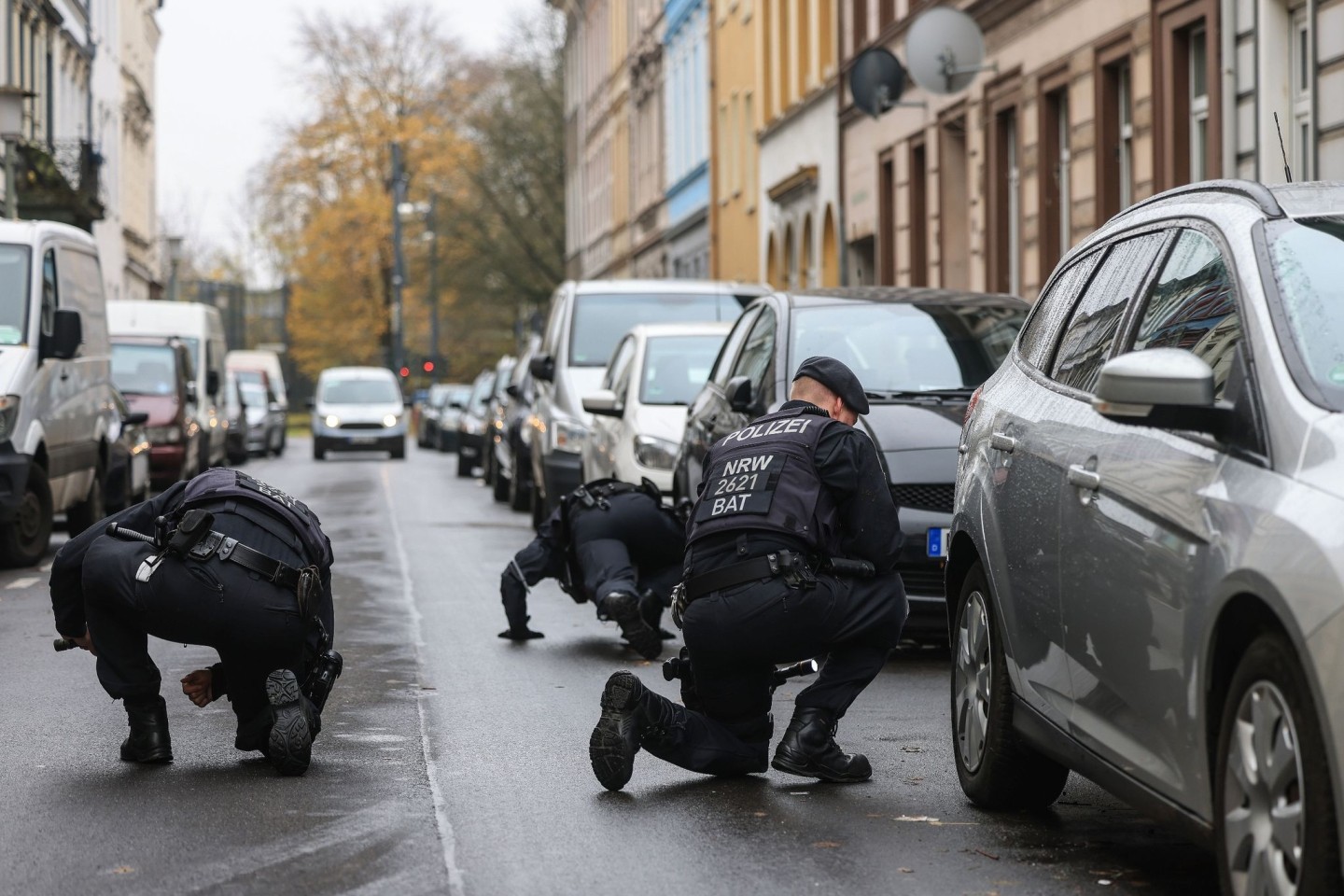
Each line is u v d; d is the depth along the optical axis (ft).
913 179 253.24
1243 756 38.27
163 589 59.82
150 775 61.57
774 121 341.21
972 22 187.93
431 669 86.12
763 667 59.26
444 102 646.33
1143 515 43.29
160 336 245.65
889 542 58.49
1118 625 44.57
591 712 74.28
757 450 58.80
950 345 97.55
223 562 60.03
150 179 638.94
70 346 138.51
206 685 62.95
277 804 56.95
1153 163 165.78
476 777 61.26
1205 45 158.61
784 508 57.67
